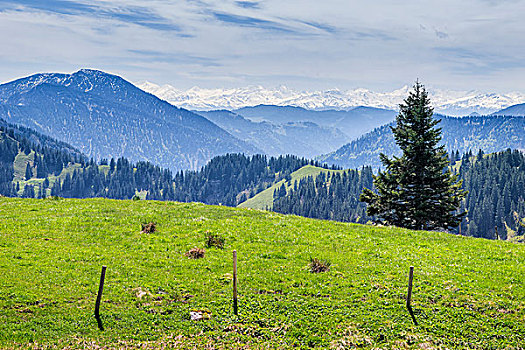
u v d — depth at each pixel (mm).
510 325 21812
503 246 35656
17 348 17766
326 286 26031
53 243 31297
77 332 19703
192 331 20734
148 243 33000
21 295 22031
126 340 19562
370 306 23562
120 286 24531
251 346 19828
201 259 29875
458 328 21625
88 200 50594
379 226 43812
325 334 20953
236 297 23578
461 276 27781
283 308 23188
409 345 20281
